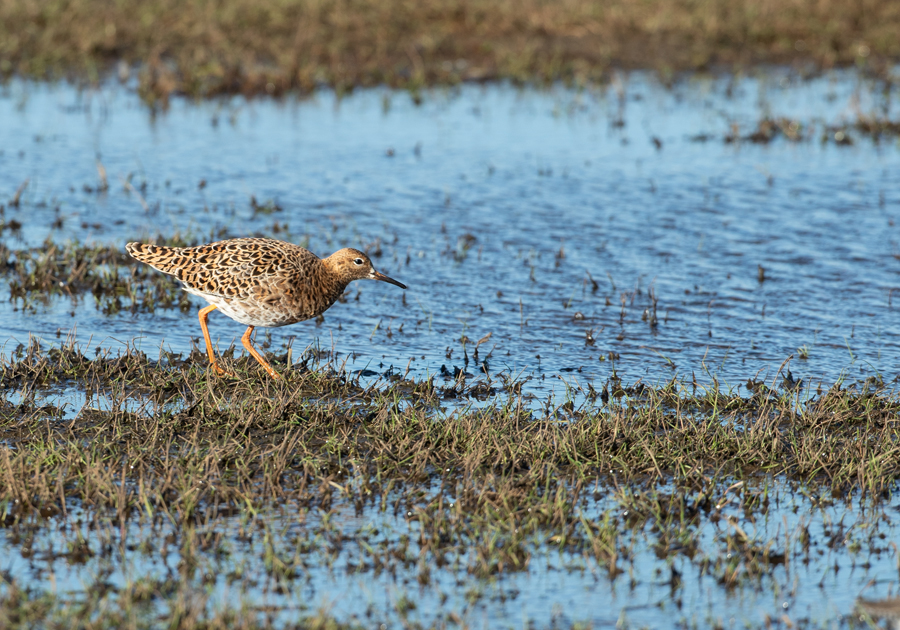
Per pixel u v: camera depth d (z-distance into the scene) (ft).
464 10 105.70
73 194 67.87
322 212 66.08
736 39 105.60
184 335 49.01
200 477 34.81
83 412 39.65
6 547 31.60
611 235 62.75
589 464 37.04
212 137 80.28
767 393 42.73
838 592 30.86
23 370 43.04
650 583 31.12
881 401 41.68
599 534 32.63
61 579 30.17
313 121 84.94
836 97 92.73
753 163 75.77
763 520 34.47
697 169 74.38
